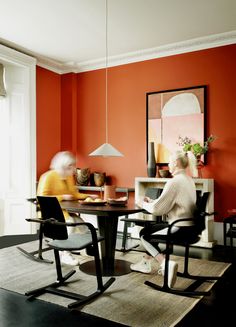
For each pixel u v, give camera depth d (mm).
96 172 5410
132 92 5230
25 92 5031
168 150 4855
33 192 5105
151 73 5059
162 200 2660
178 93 4797
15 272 3088
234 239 4336
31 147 5094
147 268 3064
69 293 2516
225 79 4457
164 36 4477
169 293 2590
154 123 4988
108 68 5469
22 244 4207
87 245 2477
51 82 5652
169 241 2600
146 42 4699
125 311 2260
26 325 2057
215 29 4250
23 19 3943
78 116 5773
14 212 4949
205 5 3598
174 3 3545
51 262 3361
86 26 4141
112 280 2809
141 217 4707
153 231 2947
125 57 5227
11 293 2584
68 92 5754
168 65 4914
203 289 2684
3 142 4938
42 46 4844
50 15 3836
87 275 2998
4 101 4934
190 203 2676
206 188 4211
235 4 3572
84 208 2766
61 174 3617
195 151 4348
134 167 5188
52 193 3555
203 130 4586
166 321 2113
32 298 2473
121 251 3900
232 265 3395
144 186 4934
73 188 3777
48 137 5582
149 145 4812
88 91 5676
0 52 4570
